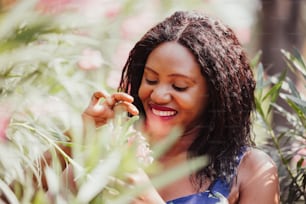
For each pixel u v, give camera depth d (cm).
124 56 189
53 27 110
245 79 170
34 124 125
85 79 163
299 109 181
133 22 188
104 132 115
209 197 161
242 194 165
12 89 117
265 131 204
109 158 109
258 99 196
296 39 300
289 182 194
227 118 164
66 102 140
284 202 193
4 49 104
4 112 117
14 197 110
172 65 155
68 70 145
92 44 135
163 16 188
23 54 110
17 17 103
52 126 133
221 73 160
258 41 295
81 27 125
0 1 107
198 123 163
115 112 136
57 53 125
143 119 162
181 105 156
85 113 135
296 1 306
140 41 163
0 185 110
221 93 161
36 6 109
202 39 159
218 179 163
